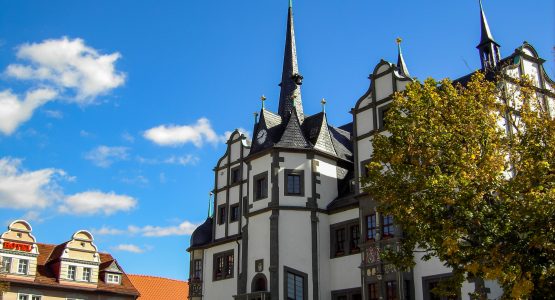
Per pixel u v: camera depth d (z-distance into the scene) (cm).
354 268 3903
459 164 2272
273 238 4012
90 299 5459
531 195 2034
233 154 4909
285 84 4934
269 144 4328
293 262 3988
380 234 3650
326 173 4316
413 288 3456
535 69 3825
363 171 3922
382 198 2428
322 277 4019
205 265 4822
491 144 2300
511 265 2066
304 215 4112
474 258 2181
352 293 3875
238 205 4688
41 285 5188
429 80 2492
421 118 2417
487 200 2280
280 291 3894
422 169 2334
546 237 2002
